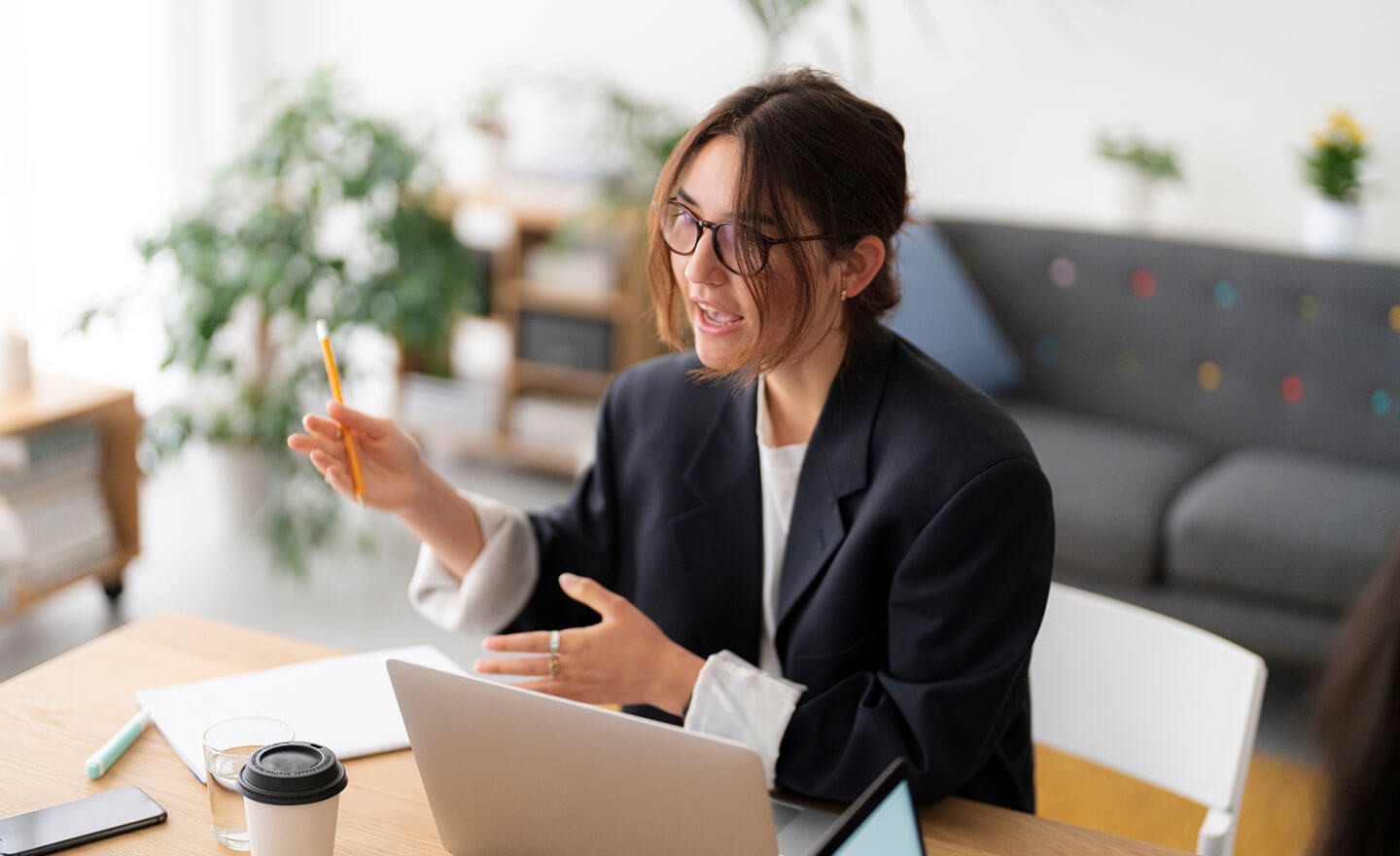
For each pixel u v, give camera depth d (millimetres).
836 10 3930
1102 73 3695
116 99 4008
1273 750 2723
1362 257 3234
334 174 3363
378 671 1411
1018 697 1309
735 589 1445
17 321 3133
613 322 4043
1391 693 595
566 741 996
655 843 1009
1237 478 3051
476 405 4207
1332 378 3244
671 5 4168
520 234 4098
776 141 1208
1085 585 2982
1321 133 3492
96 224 3992
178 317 3350
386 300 3391
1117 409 3525
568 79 4320
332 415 1378
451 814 1088
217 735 1081
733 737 1244
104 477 3168
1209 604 2861
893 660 1286
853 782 1224
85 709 1316
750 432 1438
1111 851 1190
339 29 4629
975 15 3797
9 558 2947
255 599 3279
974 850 1185
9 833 1091
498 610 1487
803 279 1233
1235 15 3527
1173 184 3646
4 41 3547
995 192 3883
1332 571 2727
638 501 1518
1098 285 3508
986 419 1310
